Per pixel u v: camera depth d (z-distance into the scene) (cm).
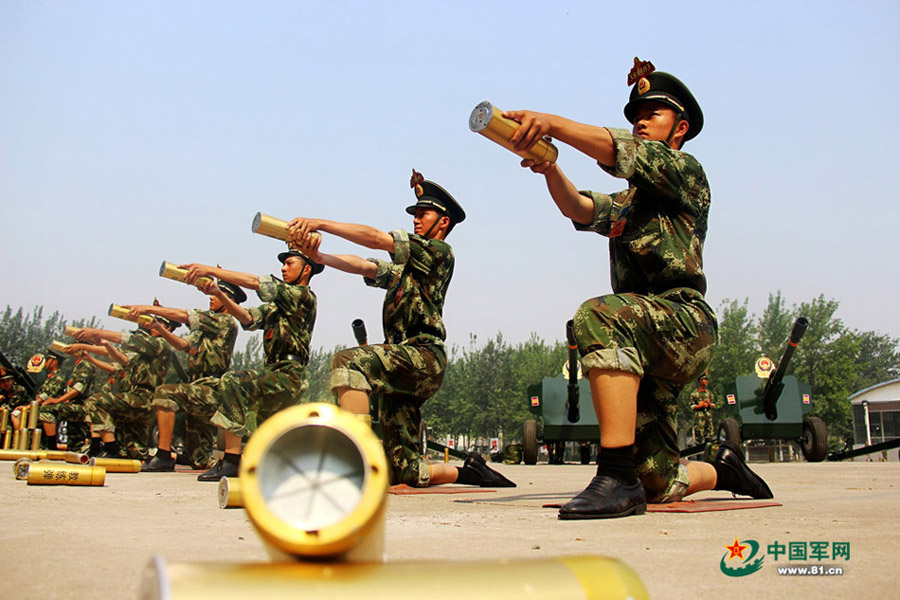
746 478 441
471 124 350
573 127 356
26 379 1688
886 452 3519
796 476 827
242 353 4931
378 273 619
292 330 859
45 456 941
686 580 189
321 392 4481
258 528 81
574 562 96
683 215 393
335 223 552
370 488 83
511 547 238
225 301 852
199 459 1131
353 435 84
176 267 840
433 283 600
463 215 671
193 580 75
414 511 386
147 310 1102
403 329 599
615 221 401
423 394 586
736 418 1538
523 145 348
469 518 343
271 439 84
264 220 536
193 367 1097
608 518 334
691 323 372
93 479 583
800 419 1520
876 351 8819
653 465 394
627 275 405
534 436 1584
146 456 1287
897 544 249
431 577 84
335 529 81
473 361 5388
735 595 171
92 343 1542
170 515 355
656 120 423
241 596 74
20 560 208
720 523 313
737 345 4381
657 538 264
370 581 81
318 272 925
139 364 1266
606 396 352
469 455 646
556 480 805
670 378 380
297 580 78
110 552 224
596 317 359
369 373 552
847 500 450
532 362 4966
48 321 4891
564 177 386
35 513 358
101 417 1250
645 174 372
